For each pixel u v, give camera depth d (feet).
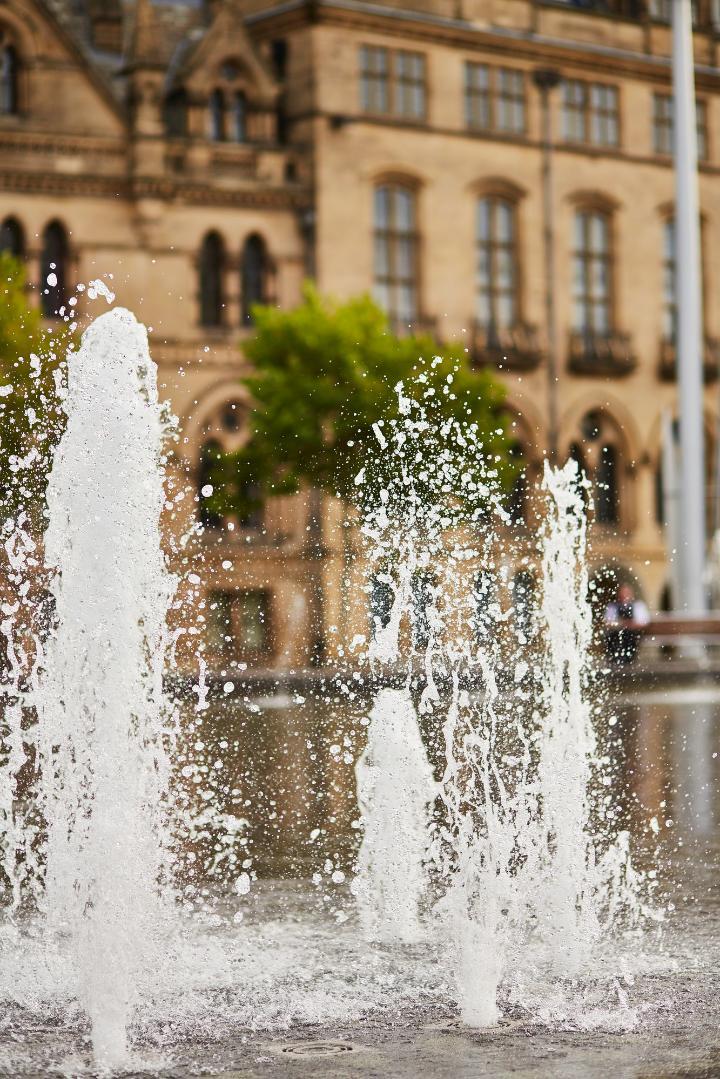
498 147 274.77
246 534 241.55
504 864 50.49
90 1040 44.21
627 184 290.15
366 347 218.18
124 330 47.83
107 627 46.62
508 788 83.56
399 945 55.47
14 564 57.47
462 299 270.87
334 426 216.33
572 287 284.82
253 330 253.03
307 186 256.93
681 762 104.32
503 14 274.77
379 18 260.62
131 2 267.80
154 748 48.73
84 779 46.83
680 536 226.99
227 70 253.65
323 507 239.09
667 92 295.07
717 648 236.02
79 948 46.37
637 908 59.93
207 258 251.80
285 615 240.73
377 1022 46.14
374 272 263.08
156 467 47.80
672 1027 44.93
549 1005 47.42
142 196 244.01
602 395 285.43
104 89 242.37
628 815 81.66
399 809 57.62
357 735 117.70
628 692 166.09
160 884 64.85
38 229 238.68
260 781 92.58
